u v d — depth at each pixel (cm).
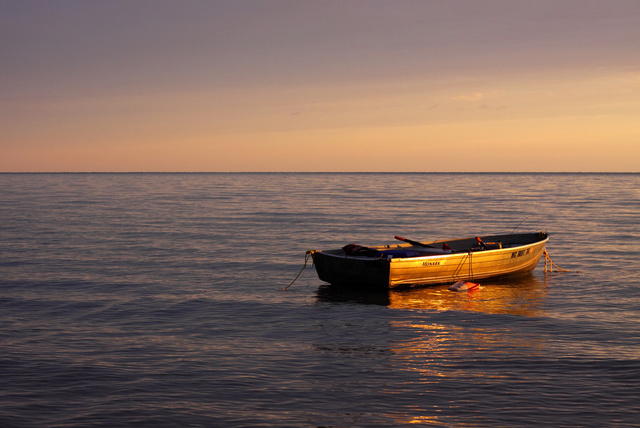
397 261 1723
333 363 1043
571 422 779
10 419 789
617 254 2606
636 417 795
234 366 1023
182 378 957
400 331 1286
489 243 2216
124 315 1434
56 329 1288
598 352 1098
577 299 1653
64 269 2161
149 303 1577
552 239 3195
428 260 1784
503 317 1423
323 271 1850
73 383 930
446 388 909
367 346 1160
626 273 2111
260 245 2911
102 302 1584
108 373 980
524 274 2100
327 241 3097
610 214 4984
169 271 2134
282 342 1193
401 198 7719
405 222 4188
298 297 1686
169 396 877
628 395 873
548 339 1203
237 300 1630
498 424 774
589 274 2103
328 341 1202
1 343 1166
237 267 2236
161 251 2678
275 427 768
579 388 904
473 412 814
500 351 1116
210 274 2077
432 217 4625
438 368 1012
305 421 787
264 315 1449
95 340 1197
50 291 1738
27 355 1082
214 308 1525
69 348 1134
